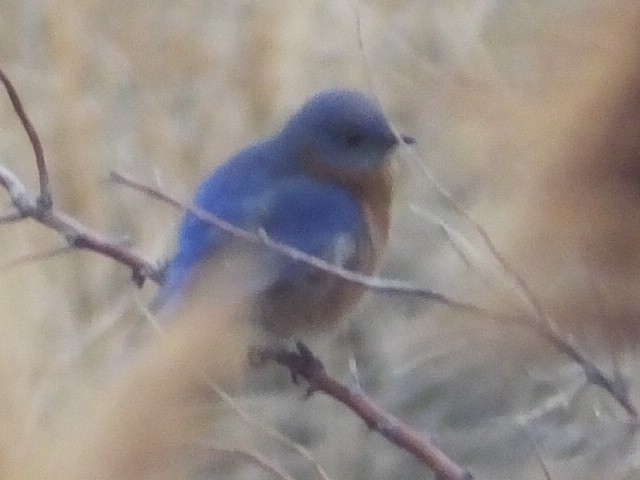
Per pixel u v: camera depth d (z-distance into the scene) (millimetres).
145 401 3791
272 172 8125
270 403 10406
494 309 5301
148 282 10578
